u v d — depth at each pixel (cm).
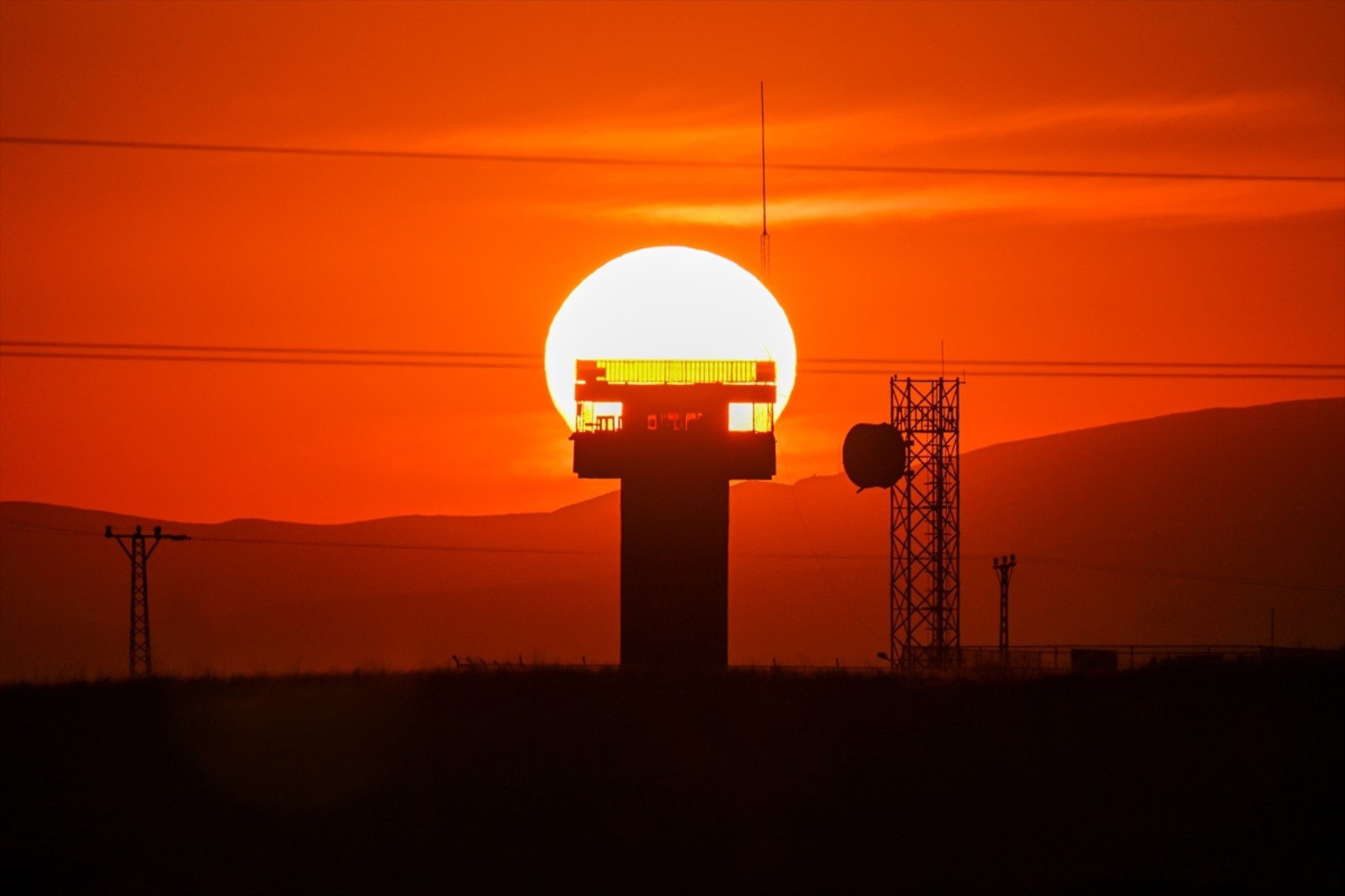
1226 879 13062
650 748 17238
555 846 13888
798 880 12950
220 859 13700
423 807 15188
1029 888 12781
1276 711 18300
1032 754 16800
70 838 14325
